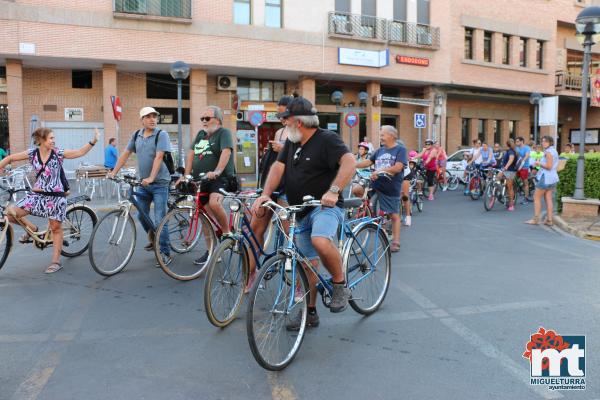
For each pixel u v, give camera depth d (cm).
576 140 3269
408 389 331
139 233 879
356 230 454
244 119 2225
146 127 629
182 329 437
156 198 642
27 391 327
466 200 1530
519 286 570
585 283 584
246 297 513
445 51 2462
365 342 409
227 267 441
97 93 1961
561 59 3059
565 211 1123
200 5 1909
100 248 596
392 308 495
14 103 1764
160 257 572
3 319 459
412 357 381
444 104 2545
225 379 344
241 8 2017
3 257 620
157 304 503
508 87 2734
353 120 2028
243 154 2242
